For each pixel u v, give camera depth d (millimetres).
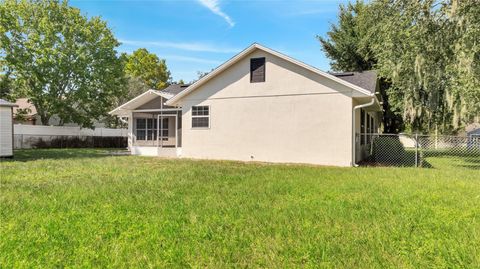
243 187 6746
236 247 3408
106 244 3502
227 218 4398
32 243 3500
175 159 14086
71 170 9797
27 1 23812
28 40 23578
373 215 4547
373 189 6504
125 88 29266
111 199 5613
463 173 9133
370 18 13008
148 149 17688
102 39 26422
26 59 23219
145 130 18875
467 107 9922
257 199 5578
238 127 13805
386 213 4645
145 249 3371
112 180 7742
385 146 13242
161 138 17594
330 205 5117
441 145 15852
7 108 14438
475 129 25562
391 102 16562
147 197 5758
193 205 5145
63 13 24906
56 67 23891
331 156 11961
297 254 3223
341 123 11828
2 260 3076
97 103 26391
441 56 10867
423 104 12688
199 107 14766
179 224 4172
